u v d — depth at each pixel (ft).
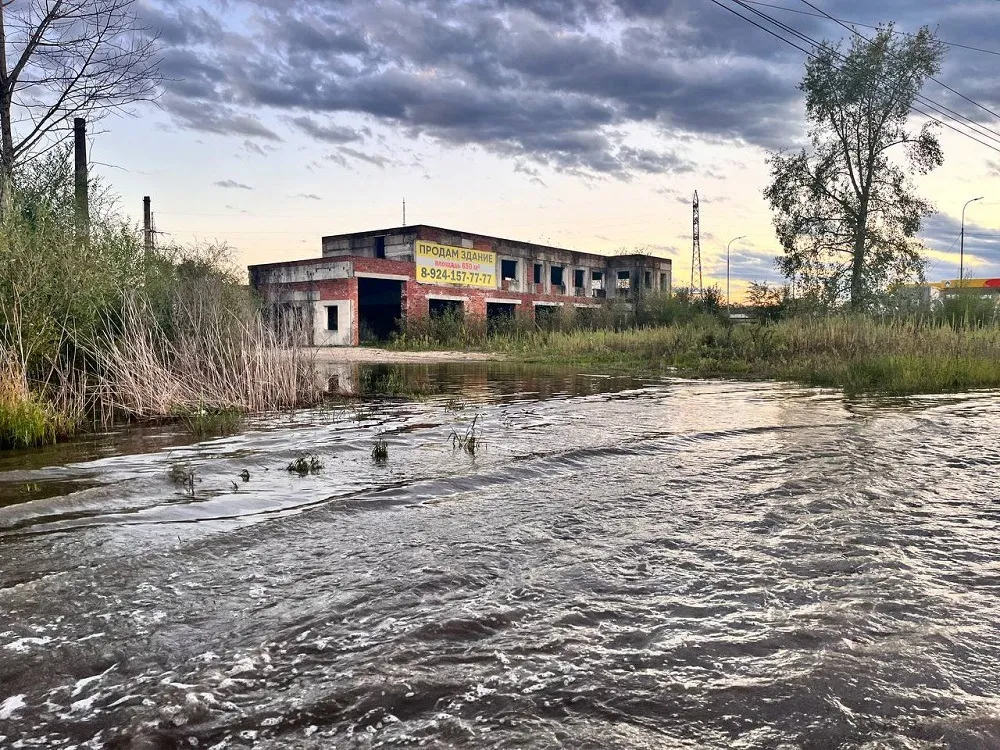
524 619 8.55
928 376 41.96
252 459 18.20
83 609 8.82
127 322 31.09
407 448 19.92
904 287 80.53
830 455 18.72
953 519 12.86
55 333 27.37
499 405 31.45
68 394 26.58
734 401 33.04
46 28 35.19
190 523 12.51
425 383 44.70
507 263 145.28
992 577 10.06
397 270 118.11
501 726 6.29
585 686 7.00
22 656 7.61
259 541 11.51
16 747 5.99
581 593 9.38
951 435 21.98
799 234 85.97
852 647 7.86
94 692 6.91
